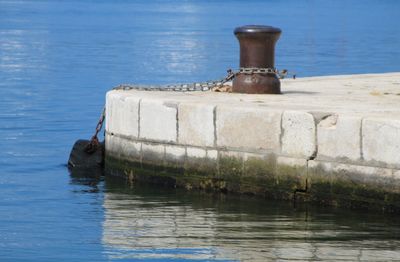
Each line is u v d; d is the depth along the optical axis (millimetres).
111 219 39562
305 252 33625
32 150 60594
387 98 47219
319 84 56562
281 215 39000
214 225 37812
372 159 37281
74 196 44969
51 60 137375
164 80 106875
